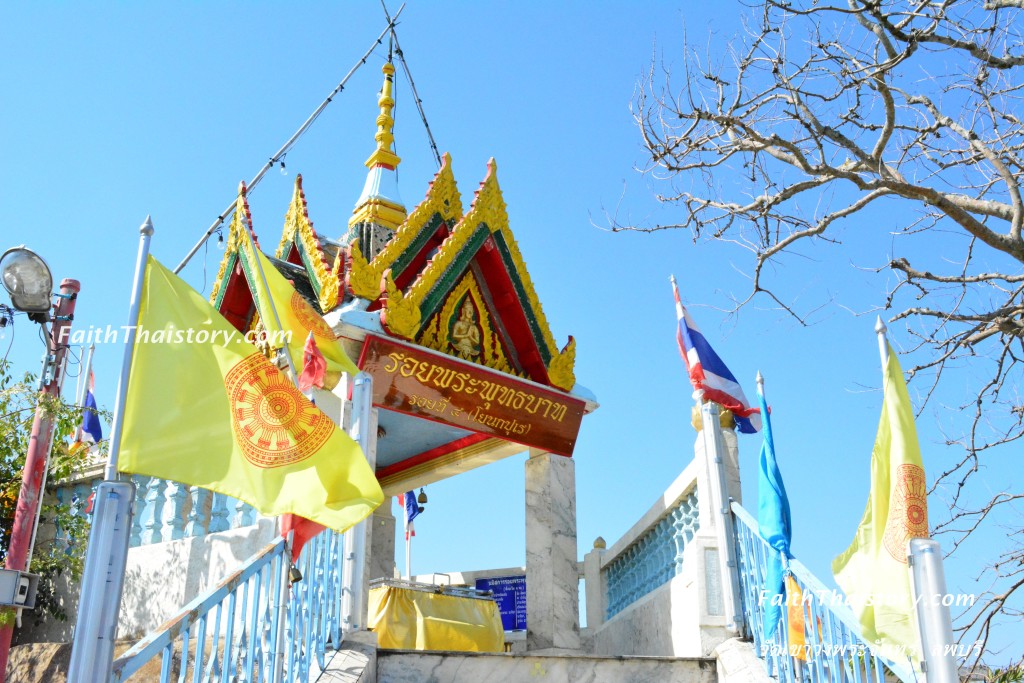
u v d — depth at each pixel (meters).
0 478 12.56
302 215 12.88
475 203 12.67
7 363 12.83
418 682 9.17
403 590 11.75
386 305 11.43
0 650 9.69
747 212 9.51
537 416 12.52
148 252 7.16
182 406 7.11
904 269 9.72
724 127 9.22
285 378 7.54
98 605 5.87
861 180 8.85
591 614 14.55
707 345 11.37
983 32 9.62
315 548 8.84
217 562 10.09
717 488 10.66
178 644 9.48
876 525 8.27
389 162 15.16
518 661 9.46
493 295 12.85
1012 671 9.89
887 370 8.55
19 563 10.15
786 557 9.31
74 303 11.09
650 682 9.66
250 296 12.91
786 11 9.12
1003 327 9.22
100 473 12.50
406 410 11.46
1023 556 10.15
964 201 9.09
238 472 7.16
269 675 7.58
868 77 8.85
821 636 8.87
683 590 10.86
